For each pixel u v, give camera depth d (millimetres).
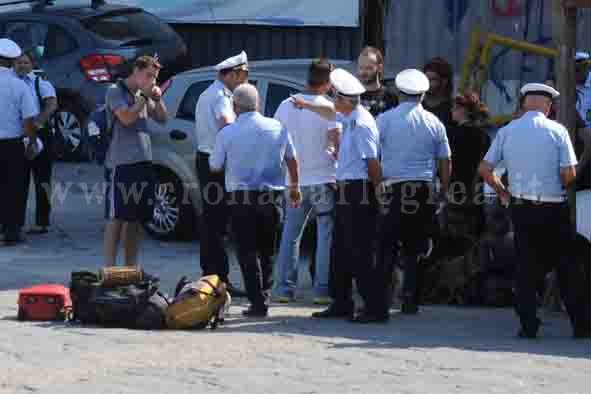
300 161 35375
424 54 48188
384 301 33281
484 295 35844
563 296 31672
